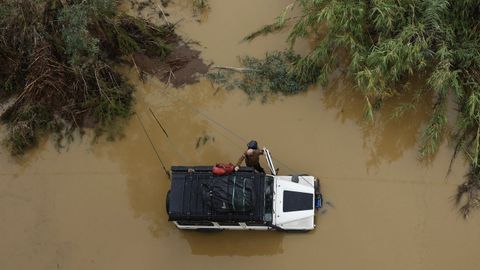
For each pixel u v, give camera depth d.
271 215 9.30
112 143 10.73
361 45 9.92
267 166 10.22
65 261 10.11
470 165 9.94
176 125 10.74
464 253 9.52
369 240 9.70
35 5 10.74
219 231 9.92
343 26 9.75
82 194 10.48
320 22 10.70
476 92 9.55
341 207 9.90
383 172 10.05
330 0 10.08
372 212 9.84
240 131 10.54
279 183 9.53
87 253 10.12
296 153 10.28
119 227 10.22
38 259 10.17
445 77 9.36
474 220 9.68
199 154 10.48
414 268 9.51
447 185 9.89
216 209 9.01
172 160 10.51
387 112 10.36
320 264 9.66
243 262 9.83
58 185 10.58
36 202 10.52
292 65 10.63
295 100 10.60
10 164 10.77
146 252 10.04
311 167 10.18
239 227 9.59
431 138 9.84
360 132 10.31
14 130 10.73
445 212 9.76
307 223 9.60
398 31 9.84
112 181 10.52
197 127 10.68
